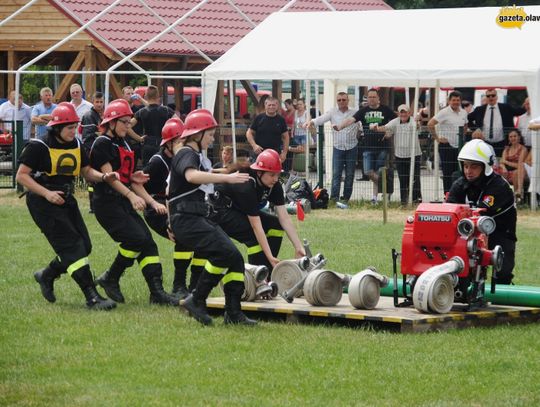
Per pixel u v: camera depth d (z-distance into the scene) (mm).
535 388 9312
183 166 11789
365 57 27312
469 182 12680
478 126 26531
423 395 9039
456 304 12461
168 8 38750
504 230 12859
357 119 27266
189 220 11922
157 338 11188
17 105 29906
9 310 12797
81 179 29094
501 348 10828
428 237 11906
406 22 28281
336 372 9758
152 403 8688
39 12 36719
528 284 15125
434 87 33688
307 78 27562
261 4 41438
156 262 13539
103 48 35844
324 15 29688
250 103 45219
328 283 12406
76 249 12875
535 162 25484
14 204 26703
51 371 9734
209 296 13812
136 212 13711
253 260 13344
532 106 25250
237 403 8719
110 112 13383
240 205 12898
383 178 23172
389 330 11742
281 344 10938
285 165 30297
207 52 38219
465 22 27547
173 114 24828
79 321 12078
